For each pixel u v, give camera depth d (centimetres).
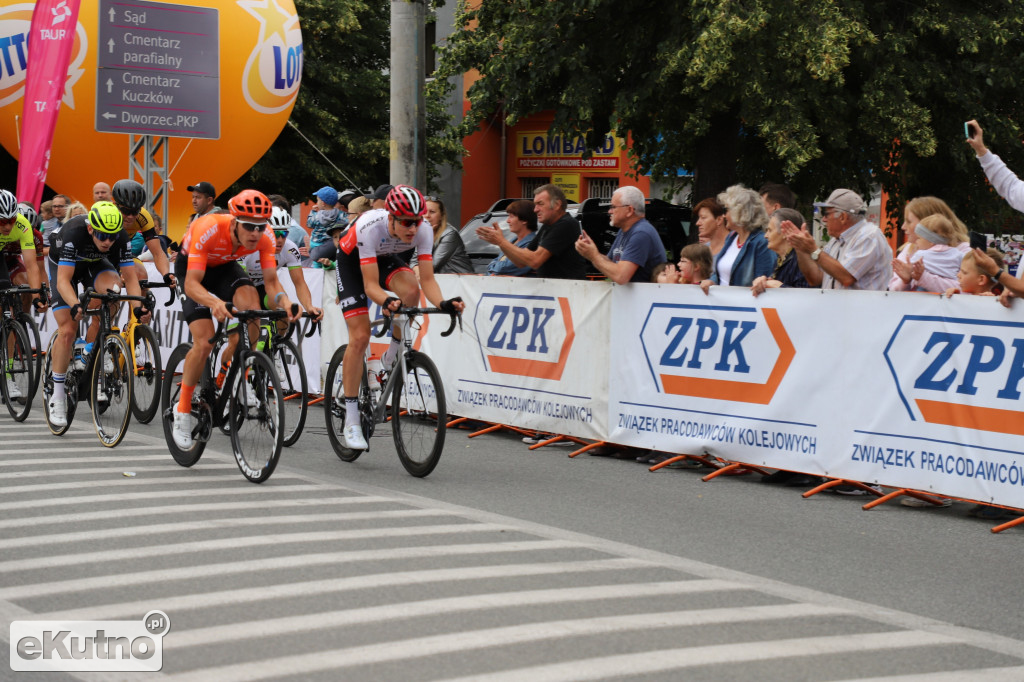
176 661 407
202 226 758
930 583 546
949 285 779
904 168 1692
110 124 1498
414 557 559
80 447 883
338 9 2673
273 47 1833
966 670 420
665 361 835
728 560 575
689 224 1670
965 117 1552
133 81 1508
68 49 1588
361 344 789
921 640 455
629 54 1543
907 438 698
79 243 892
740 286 794
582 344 896
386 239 755
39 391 1259
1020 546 626
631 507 699
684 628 457
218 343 795
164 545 574
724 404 798
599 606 484
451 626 450
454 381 1020
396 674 396
